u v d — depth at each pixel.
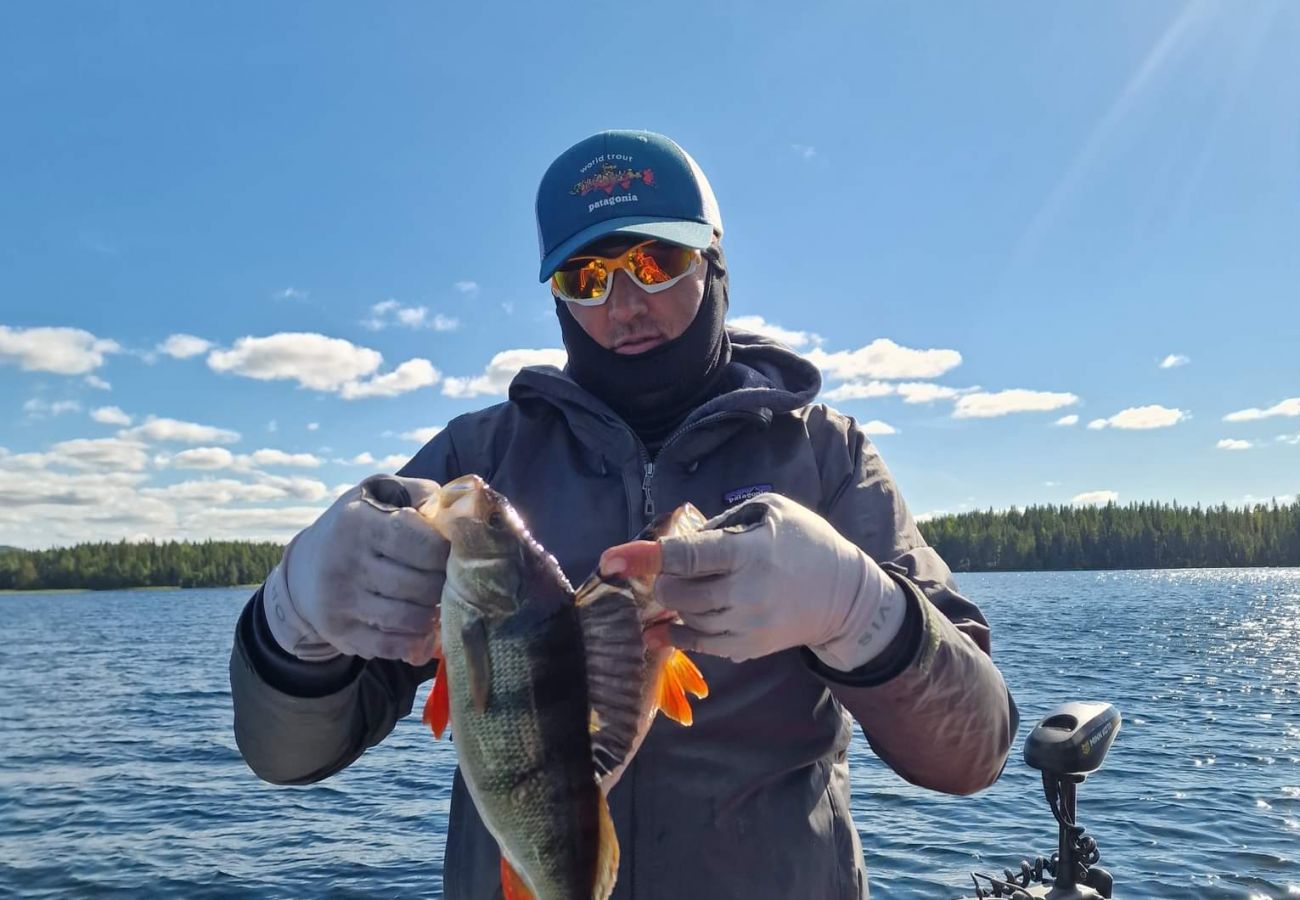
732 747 0.73
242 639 0.67
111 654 12.67
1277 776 4.05
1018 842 3.10
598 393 0.87
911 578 0.75
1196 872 2.79
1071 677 7.57
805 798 0.74
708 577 0.57
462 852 0.77
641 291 0.82
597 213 0.81
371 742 0.79
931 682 0.63
